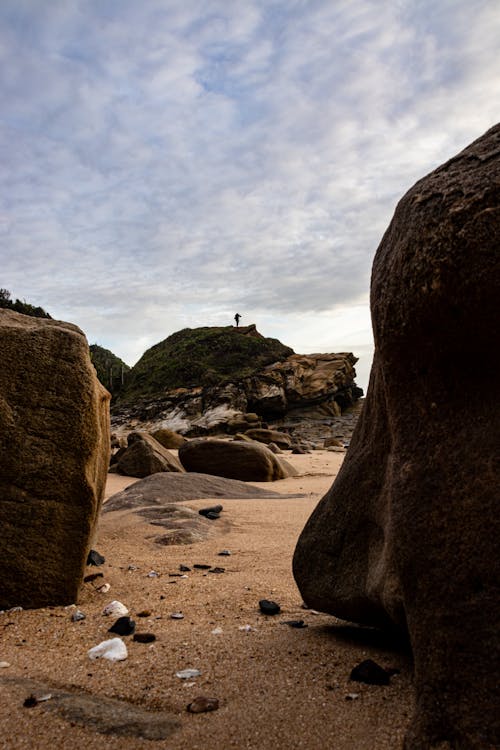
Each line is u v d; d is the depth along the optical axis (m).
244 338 51.53
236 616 2.82
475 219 1.55
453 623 1.50
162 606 3.01
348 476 2.42
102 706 1.79
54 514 3.06
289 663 2.12
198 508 6.37
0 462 3.02
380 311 1.81
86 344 3.34
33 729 1.65
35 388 3.12
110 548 4.48
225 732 1.63
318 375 43.94
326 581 2.38
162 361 52.25
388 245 1.87
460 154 1.77
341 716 1.69
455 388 1.69
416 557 1.62
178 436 21.73
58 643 2.44
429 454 1.69
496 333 1.57
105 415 4.02
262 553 4.36
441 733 1.42
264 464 11.32
